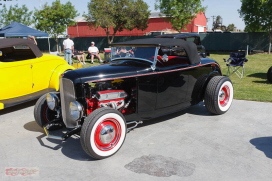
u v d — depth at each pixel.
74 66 7.39
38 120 4.62
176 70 4.69
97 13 24.11
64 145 4.25
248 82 8.59
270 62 14.63
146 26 27.09
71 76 3.97
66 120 4.21
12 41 6.01
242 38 23.00
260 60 15.81
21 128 5.05
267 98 6.48
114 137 3.81
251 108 5.83
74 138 4.53
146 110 4.49
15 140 4.48
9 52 6.84
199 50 11.03
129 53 4.74
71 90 3.96
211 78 5.35
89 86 4.05
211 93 5.14
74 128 3.96
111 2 24.88
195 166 3.47
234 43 23.45
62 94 4.16
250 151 3.85
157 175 3.28
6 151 4.06
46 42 31.36
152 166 3.50
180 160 3.64
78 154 3.93
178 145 4.12
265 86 7.93
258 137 4.33
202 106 6.16
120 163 3.62
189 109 5.95
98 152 3.62
